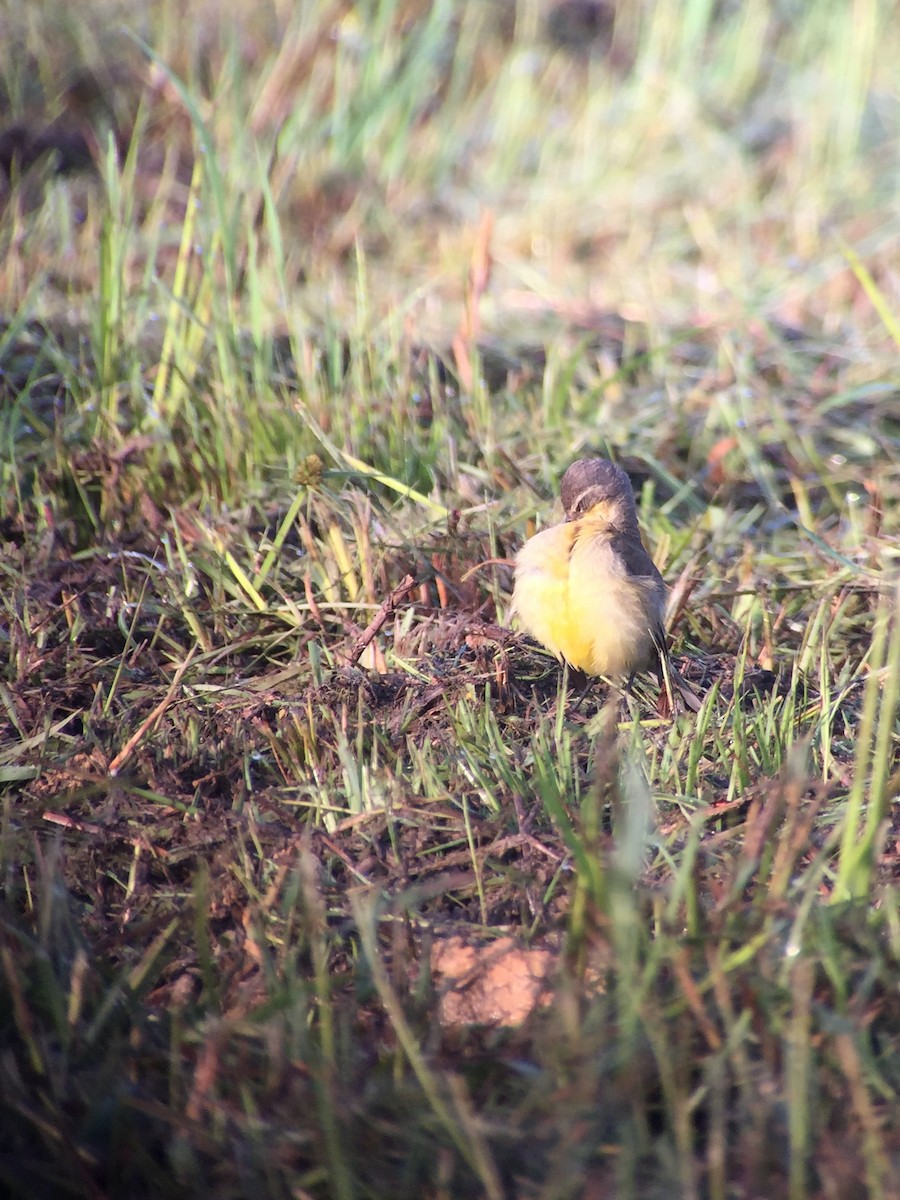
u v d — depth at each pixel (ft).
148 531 19.89
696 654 17.54
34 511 20.18
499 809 13.57
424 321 28.02
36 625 16.92
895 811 13.60
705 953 10.87
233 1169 9.61
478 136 37.01
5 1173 9.66
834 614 17.97
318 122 34.99
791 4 41.60
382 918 12.13
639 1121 9.57
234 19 34.60
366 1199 9.43
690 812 13.50
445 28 37.40
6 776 14.08
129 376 22.95
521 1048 10.63
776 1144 9.55
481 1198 9.44
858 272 22.56
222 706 15.71
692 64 39.22
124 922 12.48
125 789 13.56
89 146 34.27
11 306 26.20
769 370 26.66
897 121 36.65
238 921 12.54
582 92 38.70
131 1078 10.52
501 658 16.05
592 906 10.79
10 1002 10.93
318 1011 11.15
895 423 25.48
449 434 22.12
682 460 24.07
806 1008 9.70
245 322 26.00
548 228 33.19
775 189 34.94
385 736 14.98
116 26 37.22
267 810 13.67
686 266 32.07
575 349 27.22
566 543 15.72
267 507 20.40
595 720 15.51
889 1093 9.87
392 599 16.21
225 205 22.40
